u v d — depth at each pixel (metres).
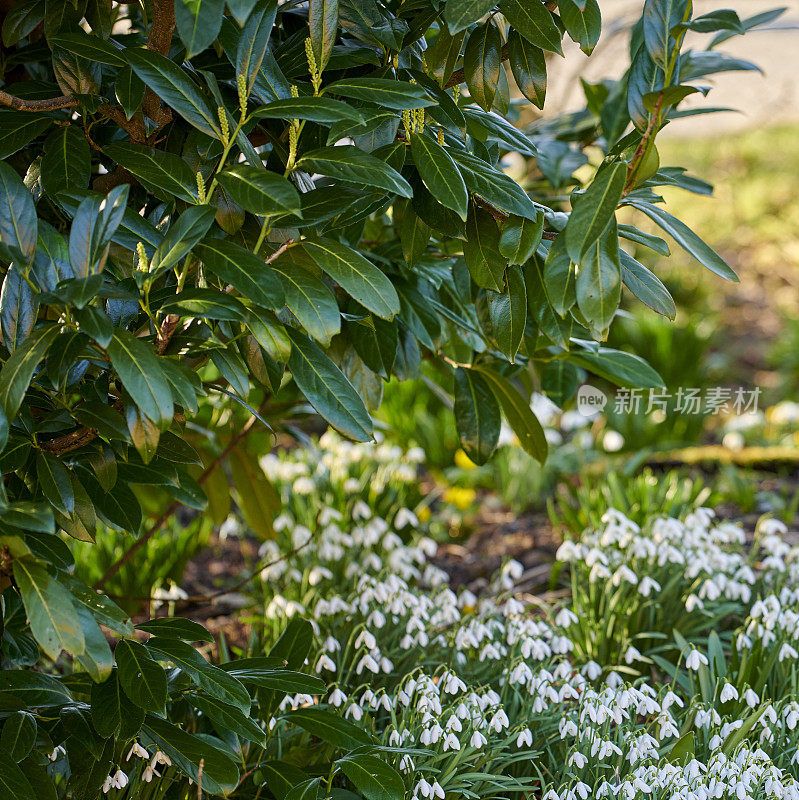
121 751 2.46
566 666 2.82
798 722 2.73
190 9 2.20
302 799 2.45
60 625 2.24
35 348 2.24
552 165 2.92
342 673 2.93
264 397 3.07
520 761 2.74
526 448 2.77
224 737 2.50
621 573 3.01
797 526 4.09
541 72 2.47
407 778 2.62
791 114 10.03
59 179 2.40
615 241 2.31
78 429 2.39
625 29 3.45
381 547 3.88
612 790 2.60
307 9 2.53
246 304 2.34
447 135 2.48
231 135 2.32
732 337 7.05
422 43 2.55
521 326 2.46
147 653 2.39
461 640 2.88
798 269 7.97
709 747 2.69
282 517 3.84
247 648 3.05
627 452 5.11
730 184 9.03
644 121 2.38
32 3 2.49
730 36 2.74
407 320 2.63
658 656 2.98
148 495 3.51
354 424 2.35
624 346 5.93
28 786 2.34
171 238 2.27
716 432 5.55
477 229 2.44
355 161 2.30
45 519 2.24
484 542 4.29
